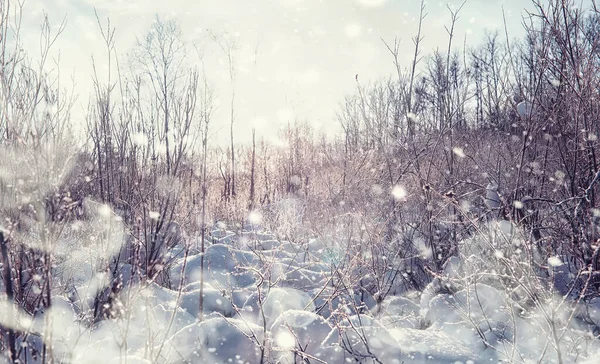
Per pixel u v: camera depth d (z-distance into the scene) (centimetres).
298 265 580
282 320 357
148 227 490
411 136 617
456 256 546
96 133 484
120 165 510
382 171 624
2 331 296
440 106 632
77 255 391
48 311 269
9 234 271
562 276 445
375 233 520
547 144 482
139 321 380
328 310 457
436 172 591
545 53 448
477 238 478
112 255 404
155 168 512
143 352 332
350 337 344
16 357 278
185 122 526
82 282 417
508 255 407
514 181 511
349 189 615
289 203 859
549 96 484
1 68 311
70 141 365
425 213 562
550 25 438
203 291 477
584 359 335
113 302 358
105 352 322
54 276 369
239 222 923
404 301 496
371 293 532
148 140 523
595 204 435
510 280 422
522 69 517
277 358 334
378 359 334
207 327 351
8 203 292
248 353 338
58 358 317
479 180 593
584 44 446
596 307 394
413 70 629
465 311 416
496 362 345
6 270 266
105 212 369
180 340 338
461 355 352
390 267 535
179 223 536
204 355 333
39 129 316
